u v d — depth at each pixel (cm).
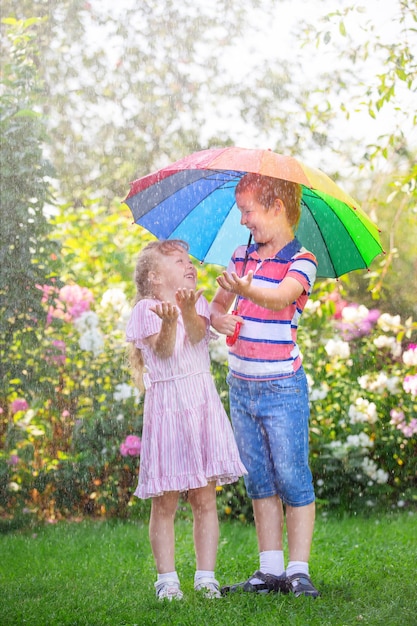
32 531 521
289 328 349
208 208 382
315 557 424
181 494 576
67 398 578
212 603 307
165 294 352
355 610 301
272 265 352
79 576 390
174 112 974
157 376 338
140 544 473
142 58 969
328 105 637
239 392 350
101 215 839
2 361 571
